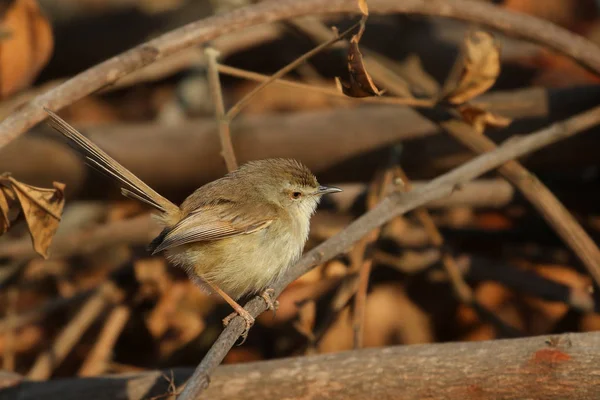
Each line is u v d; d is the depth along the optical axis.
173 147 13.08
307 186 9.20
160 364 12.23
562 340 7.75
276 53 17.06
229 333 7.29
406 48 16.67
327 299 12.65
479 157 9.91
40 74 17.72
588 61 11.34
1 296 13.58
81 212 14.30
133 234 12.62
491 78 9.88
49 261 13.41
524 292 12.59
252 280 8.75
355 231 8.88
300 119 13.16
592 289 10.45
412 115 12.72
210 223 8.49
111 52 17.83
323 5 10.35
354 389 8.20
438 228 13.48
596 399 7.51
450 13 11.12
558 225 10.08
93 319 12.20
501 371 7.80
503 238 13.53
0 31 10.96
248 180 9.05
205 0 17.70
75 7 17.69
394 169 12.23
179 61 14.73
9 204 8.08
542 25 11.36
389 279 13.16
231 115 9.57
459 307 12.93
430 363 8.05
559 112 12.51
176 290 12.41
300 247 9.14
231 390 8.41
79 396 9.03
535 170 13.02
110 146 12.98
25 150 12.53
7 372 9.47
